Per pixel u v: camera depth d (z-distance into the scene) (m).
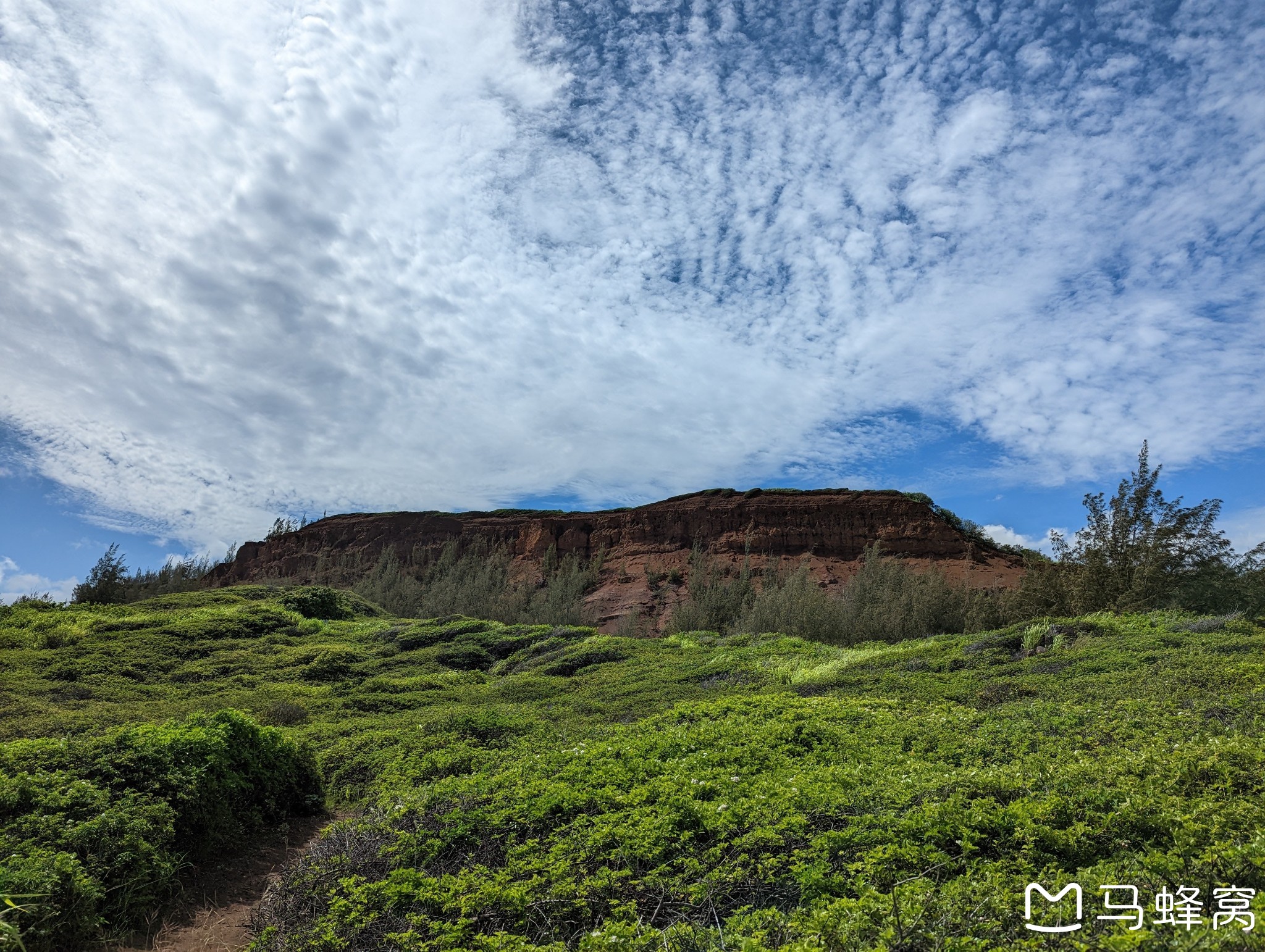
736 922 6.29
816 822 7.79
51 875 7.18
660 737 12.33
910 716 13.48
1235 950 4.49
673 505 67.81
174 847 9.52
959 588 41.22
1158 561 24.97
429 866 8.61
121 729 11.20
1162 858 5.93
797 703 15.25
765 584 52.03
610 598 57.34
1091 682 14.73
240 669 27.81
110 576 43.91
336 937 7.30
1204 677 13.30
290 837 11.99
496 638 34.19
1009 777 8.04
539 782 10.23
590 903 7.12
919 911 5.42
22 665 25.44
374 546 73.38
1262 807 6.72
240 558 80.38
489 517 73.31
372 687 25.25
